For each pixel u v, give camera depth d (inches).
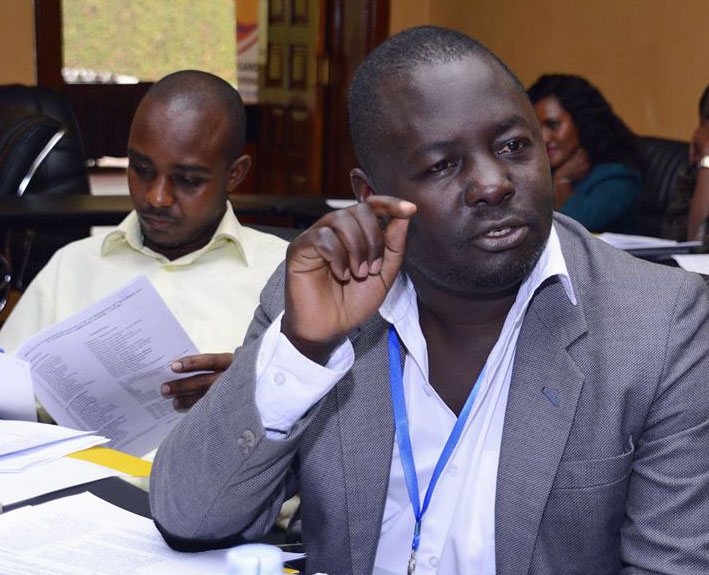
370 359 62.0
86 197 187.8
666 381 57.3
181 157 92.4
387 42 57.7
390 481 61.7
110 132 411.8
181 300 96.8
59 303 99.3
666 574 56.0
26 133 195.0
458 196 53.5
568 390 57.9
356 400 61.3
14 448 68.9
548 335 59.2
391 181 55.5
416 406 61.7
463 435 60.1
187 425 55.1
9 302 197.5
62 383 79.4
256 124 361.7
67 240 210.2
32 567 50.8
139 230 99.3
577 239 63.8
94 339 77.0
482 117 53.2
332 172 339.3
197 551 54.9
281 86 349.4
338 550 60.6
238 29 395.9
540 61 294.0
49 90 224.8
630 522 58.2
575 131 175.9
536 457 57.5
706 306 60.1
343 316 52.0
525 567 57.3
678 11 253.6
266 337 53.6
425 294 59.1
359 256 50.4
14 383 74.2
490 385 60.5
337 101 334.3
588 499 57.4
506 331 58.9
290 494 64.0
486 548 58.9
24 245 186.5
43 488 63.2
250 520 56.1
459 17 319.6
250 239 100.3
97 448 72.2
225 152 95.0
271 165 358.3
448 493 60.0
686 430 57.4
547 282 60.1
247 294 97.3
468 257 54.1
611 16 271.3
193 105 93.2
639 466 58.2
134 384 80.4
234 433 52.8
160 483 55.4
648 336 57.9
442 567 59.9
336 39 331.3
